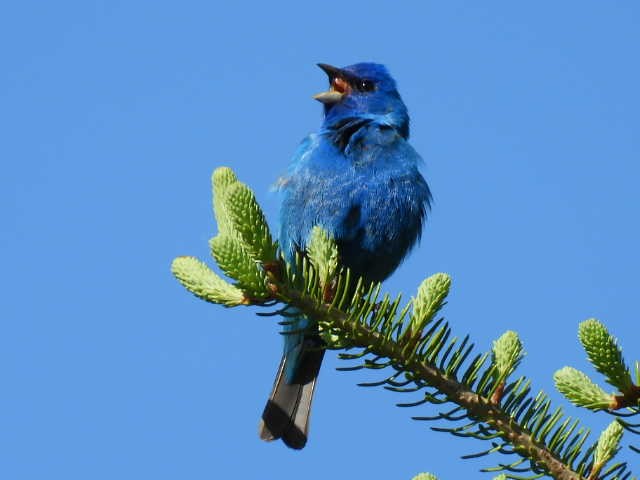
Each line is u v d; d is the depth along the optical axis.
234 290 8.31
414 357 8.15
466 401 7.86
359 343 8.45
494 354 7.96
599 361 6.76
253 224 8.20
